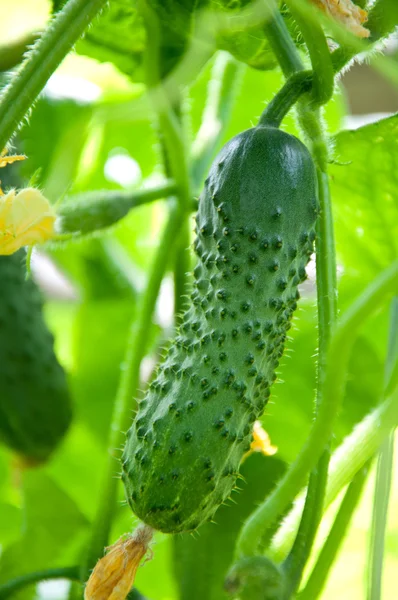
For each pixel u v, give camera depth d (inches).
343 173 22.0
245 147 18.8
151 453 18.0
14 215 18.4
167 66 21.8
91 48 22.6
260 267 18.4
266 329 18.4
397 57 22.8
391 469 19.4
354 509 19.7
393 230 23.0
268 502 17.7
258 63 21.2
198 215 19.1
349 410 25.5
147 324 22.3
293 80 19.3
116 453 21.5
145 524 18.3
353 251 23.8
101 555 21.3
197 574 23.7
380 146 21.3
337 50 19.6
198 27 20.3
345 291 25.4
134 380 22.0
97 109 18.8
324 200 19.5
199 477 17.9
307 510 18.5
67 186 18.8
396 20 19.5
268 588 17.4
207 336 18.3
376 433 19.7
